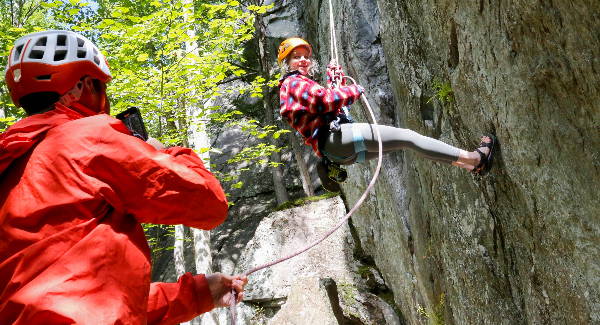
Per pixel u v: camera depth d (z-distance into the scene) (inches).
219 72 251.6
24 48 53.0
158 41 257.8
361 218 331.9
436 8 130.8
